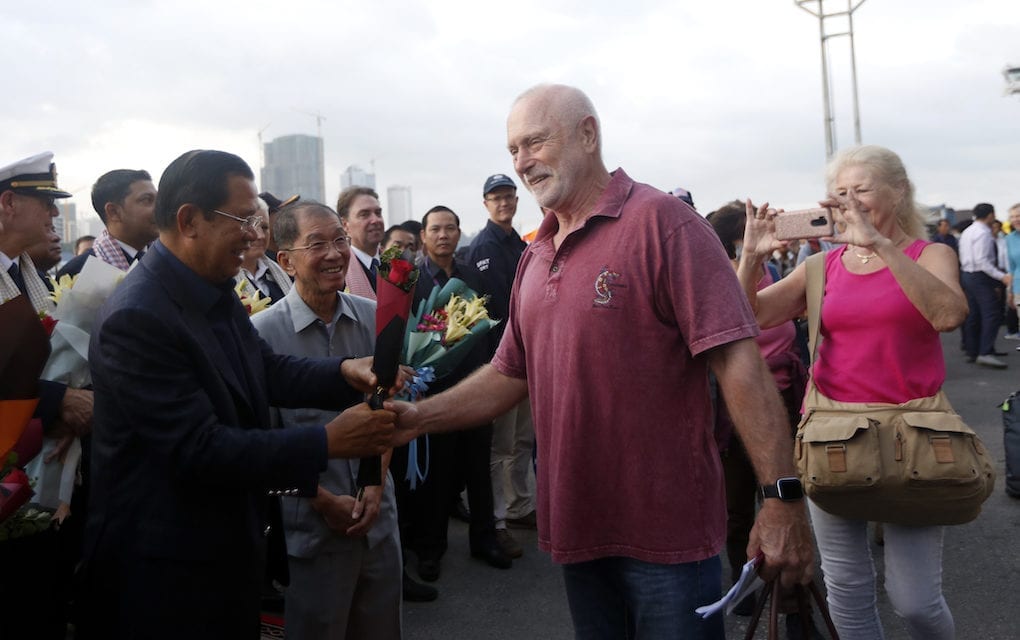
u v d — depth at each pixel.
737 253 4.08
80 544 2.72
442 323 2.62
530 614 4.00
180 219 1.93
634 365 1.95
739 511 3.69
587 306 1.98
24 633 2.08
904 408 2.49
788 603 3.24
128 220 4.11
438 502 4.42
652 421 1.96
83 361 2.63
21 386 1.92
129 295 1.87
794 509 1.83
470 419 2.41
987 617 3.65
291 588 2.62
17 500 1.96
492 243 5.22
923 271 2.46
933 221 2.86
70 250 7.84
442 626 3.90
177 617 1.88
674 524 1.95
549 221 2.20
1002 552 4.40
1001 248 12.40
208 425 1.84
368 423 1.99
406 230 6.91
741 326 1.88
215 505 1.92
